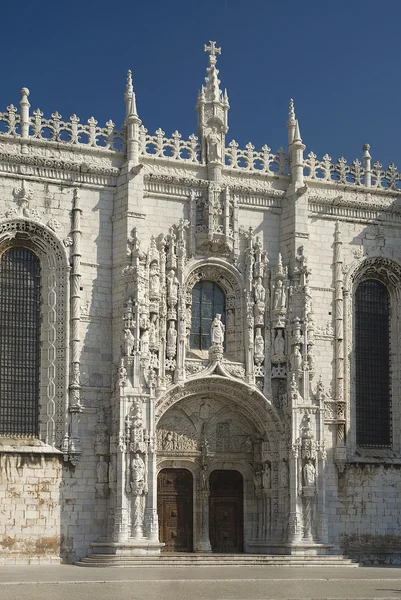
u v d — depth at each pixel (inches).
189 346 2559.1
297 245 2613.2
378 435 2719.0
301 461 2507.4
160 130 2568.9
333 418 2625.5
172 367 2479.1
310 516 2493.8
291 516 2481.5
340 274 2684.5
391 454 2706.7
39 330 2425.0
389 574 2186.3
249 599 1646.2
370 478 2645.2
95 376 2426.2
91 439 2400.3
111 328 2458.2
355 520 2610.7
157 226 2529.5
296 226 2615.7
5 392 2383.1
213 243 2556.6
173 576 2021.4
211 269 2581.2
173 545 2516.0
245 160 2647.6
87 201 2476.6
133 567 2257.6
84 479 2380.7
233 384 2519.7
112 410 2409.0
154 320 2455.7
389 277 2770.7
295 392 2524.6
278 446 2556.6
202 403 2566.4
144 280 2429.9
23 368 2405.3
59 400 2391.7
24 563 2303.2
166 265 2507.4
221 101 2630.4
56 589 1760.6
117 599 1608.0
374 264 2748.5
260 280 2588.6
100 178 2492.6
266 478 2551.7
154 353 2450.8
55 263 2433.6
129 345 2394.2
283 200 2657.5
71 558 2346.2
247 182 2635.3
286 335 2578.7
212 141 2598.4
